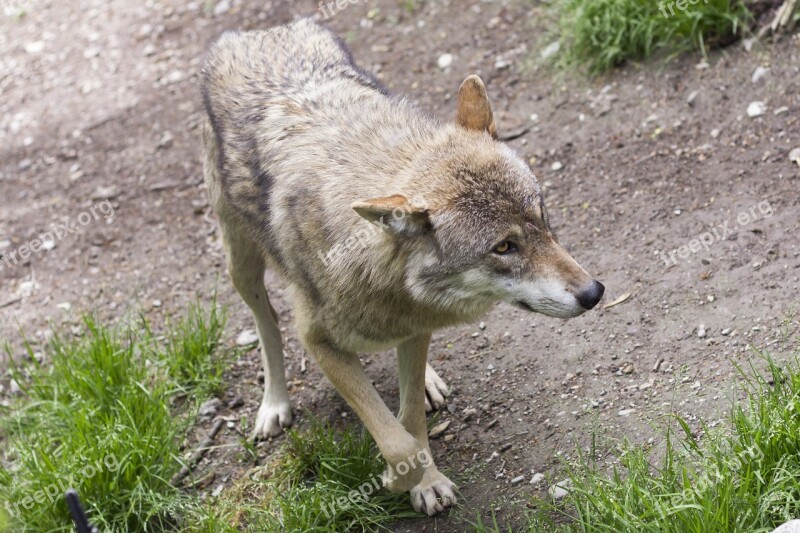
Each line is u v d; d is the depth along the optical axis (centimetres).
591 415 830
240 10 1673
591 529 673
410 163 739
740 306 877
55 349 1039
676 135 1123
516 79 1312
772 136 1060
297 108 827
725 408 765
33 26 1834
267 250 841
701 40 1194
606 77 1248
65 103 1595
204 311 1127
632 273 973
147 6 1789
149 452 888
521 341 955
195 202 1316
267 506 843
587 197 1098
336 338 774
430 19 1491
